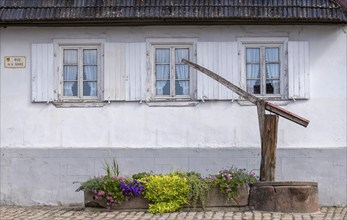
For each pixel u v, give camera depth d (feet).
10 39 50.93
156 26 50.47
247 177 45.09
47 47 50.75
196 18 48.34
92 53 51.06
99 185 45.52
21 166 50.57
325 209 47.80
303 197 43.50
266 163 44.80
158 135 50.26
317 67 50.24
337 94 50.16
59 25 50.44
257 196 44.04
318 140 50.03
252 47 50.62
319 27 50.31
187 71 50.75
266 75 50.55
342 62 50.24
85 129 50.52
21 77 50.90
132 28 50.65
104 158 50.16
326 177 49.80
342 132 50.03
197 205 44.78
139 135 50.29
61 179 50.37
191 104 50.16
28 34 50.93
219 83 50.14
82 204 50.11
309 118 50.14
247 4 48.75
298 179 49.78
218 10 48.44
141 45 50.52
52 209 48.16
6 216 44.78
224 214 43.19
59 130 50.57
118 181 45.42
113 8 48.85
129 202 45.32
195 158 49.90
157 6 48.80
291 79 50.19
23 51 50.90
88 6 49.08
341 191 49.75
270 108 44.96
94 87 51.01
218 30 50.42
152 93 50.60
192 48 50.67
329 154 49.83
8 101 50.88
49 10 49.11
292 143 50.06
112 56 50.62
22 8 49.37
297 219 41.14
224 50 50.31
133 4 49.01
